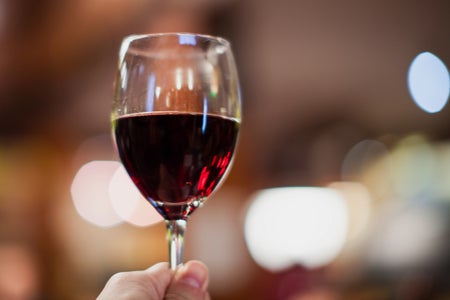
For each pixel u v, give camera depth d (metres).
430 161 4.03
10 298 2.70
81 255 3.31
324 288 2.58
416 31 5.93
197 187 0.75
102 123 4.59
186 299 0.81
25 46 3.55
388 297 2.14
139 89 0.76
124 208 3.71
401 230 2.28
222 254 3.73
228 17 3.91
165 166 0.73
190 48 0.77
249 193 4.29
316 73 6.28
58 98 4.23
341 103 6.66
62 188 3.98
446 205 2.39
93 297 3.00
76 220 3.65
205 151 0.74
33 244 3.21
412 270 2.11
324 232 3.32
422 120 6.64
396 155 4.56
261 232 3.57
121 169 3.94
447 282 2.02
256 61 4.75
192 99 0.75
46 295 2.92
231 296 3.59
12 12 3.26
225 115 0.78
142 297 0.78
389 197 3.39
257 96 4.78
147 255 3.48
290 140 6.45
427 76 6.23
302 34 5.80
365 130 6.92
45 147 4.39
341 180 5.64
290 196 3.68
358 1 5.55
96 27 3.35
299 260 3.29
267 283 3.47
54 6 3.25
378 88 6.55
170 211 0.77
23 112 4.32
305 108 6.50
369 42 6.04
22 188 3.91
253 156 4.62
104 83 4.03
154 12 3.32
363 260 2.33
